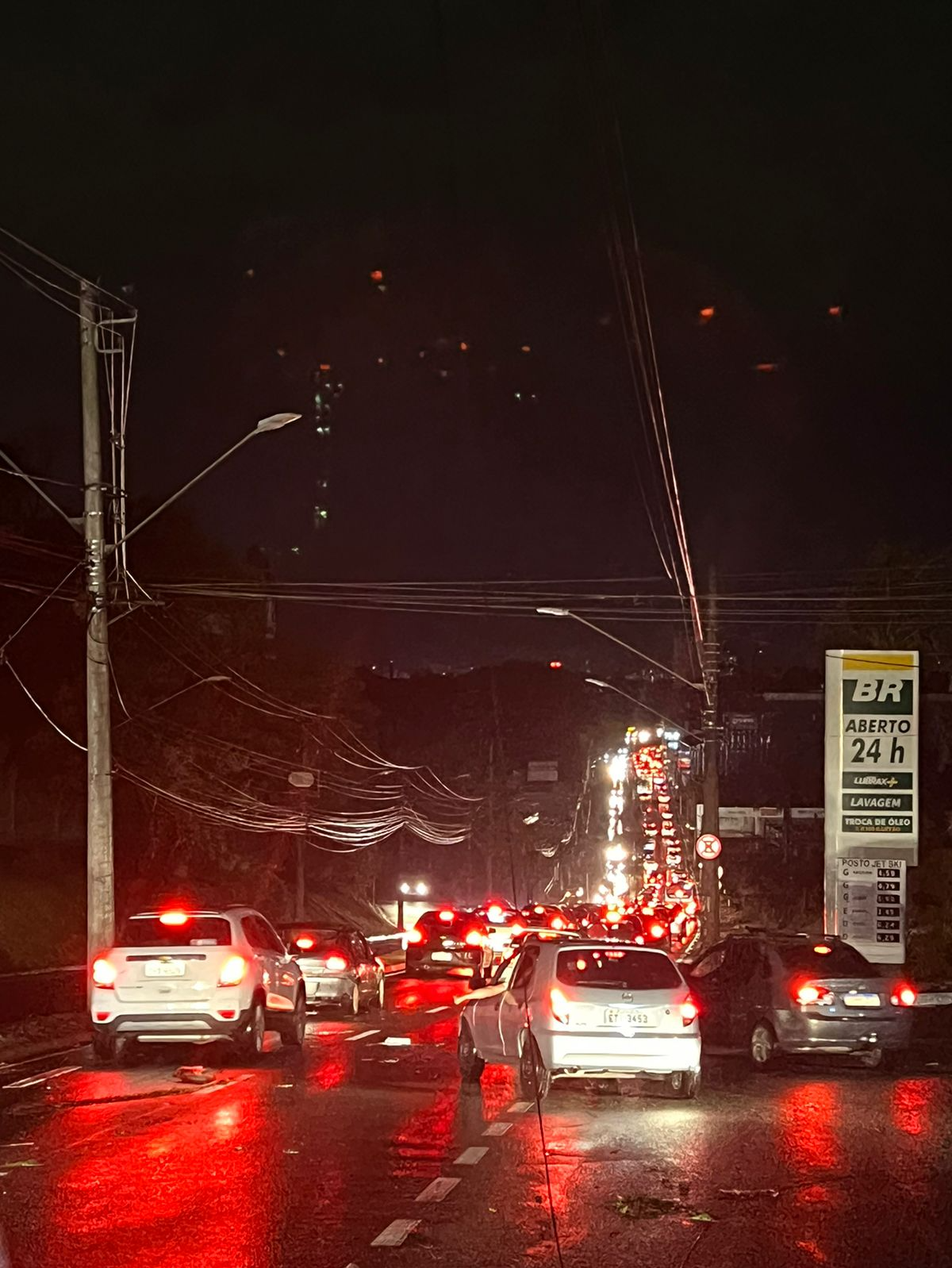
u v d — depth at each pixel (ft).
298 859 169.17
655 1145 40.60
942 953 123.13
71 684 124.88
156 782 133.49
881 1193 34.04
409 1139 41.27
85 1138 41.01
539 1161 37.88
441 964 132.77
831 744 109.81
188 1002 59.41
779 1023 59.52
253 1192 33.71
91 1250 28.27
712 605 109.19
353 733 180.34
